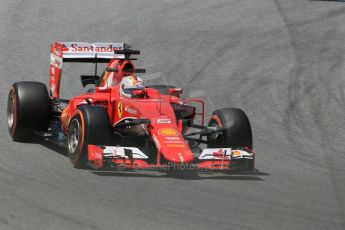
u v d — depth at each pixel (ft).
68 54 139.33
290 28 257.34
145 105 118.42
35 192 96.17
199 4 286.46
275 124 161.58
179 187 103.91
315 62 219.41
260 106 176.86
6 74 198.08
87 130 111.65
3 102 170.09
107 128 112.78
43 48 226.17
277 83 197.26
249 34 248.73
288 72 208.23
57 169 112.37
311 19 269.64
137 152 110.32
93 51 141.69
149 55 223.71
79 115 114.42
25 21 253.65
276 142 146.61
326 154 137.80
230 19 266.36
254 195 101.65
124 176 109.40
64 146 122.01
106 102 124.77
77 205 90.33
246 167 115.75
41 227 80.23
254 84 196.65
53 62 141.49
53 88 140.87
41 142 135.03
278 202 98.07
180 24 257.96
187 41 239.09
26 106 131.64
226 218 87.71
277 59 221.87
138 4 284.00
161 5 283.18
